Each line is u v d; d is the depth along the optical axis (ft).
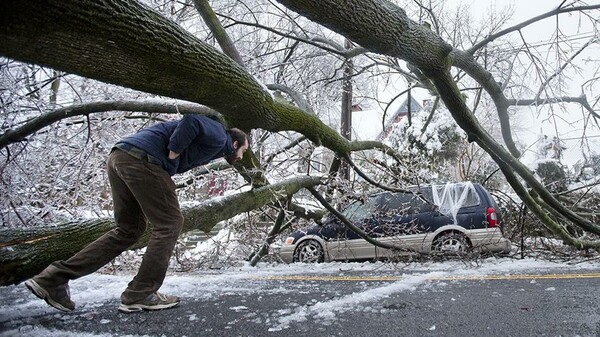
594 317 10.00
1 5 5.60
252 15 30.40
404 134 42.16
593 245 24.03
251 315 11.18
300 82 34.86
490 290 14.20
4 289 17.21
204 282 18.16
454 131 41.09
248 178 21.40
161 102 15.39
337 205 26.94
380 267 24.77
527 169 20.45
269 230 30.50
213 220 17.93
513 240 28.40
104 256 11.68
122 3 6.87
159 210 11.55
